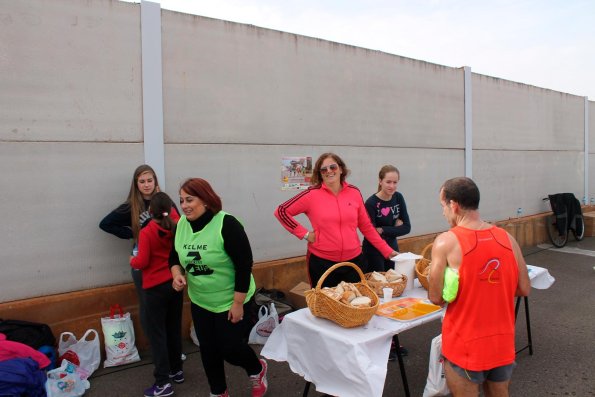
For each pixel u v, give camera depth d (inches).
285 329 117.8
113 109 165.3
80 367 147.9
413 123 275.3
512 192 362.0
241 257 116.6
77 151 158.9
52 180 155.1
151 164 173.3
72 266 159.9
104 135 163.8
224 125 192.9
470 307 92.9
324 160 142.4
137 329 170.6
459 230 95.6
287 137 213.9
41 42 150.9
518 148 365.4
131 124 169.3
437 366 117.6
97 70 161.5
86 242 162.2
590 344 176.6
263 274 203.5
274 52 207.3
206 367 124.9
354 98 241.6
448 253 95.5
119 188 167.5
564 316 207.8
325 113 228.7
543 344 176.7
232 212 197.3
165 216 133.1
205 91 186.7
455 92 302.8
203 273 118.1
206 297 120.1
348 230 142.9
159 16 173.2
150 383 146.9
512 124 357.4
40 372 128.7
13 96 147.4
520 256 99.5
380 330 107.5
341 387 104.3
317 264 143.9
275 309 181.5
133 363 161.0
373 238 149.9
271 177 208.8
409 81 271.3
